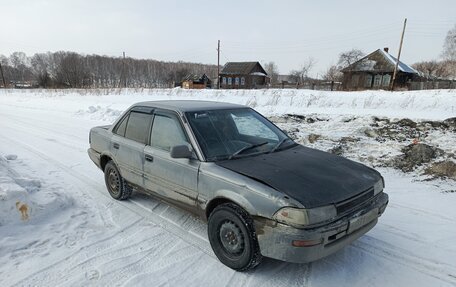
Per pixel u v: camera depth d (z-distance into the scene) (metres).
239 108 4.41
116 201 4.88
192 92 26.94
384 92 22.75
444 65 59.72
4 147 8.38
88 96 25.27
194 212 3.59
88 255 3.42
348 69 43.47
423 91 22.56
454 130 8.55
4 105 21.27
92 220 4.25
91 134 5.40
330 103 16.47
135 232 3.94
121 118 4.80
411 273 3.13
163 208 4.62
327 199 2.79
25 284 2.94
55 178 5.88
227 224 3.17
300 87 40.50
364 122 9.98
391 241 3.70
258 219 2.84
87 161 7.06
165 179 3.84
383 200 3.33
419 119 9.93
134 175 4.39
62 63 61.09
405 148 6.91
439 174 5.67
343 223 2.80
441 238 3.73
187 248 3.59
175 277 3.08
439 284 2.97
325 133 8.81
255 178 2.98
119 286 2.92
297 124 10.30
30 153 7.73
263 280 3.04
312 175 3.11
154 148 4.03
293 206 2.65
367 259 3.37
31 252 3.44
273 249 2.78
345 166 3.47
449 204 4.59
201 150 3.47
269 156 3.59
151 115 4.23
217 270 3.19
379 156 6.71
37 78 58.81
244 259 3.04
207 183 3.29
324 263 3.31
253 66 58.59
